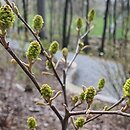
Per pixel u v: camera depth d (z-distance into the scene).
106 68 7.36
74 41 26.36
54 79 8.49
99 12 35.34
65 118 1.56
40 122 5.81
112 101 7.73
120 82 6.69
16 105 6.21
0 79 7.57
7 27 1.23
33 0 23.62
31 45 1.37
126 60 6.41
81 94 1.60
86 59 17.02
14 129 5.24
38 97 7.09
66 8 21.25
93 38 28.86
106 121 6.17
